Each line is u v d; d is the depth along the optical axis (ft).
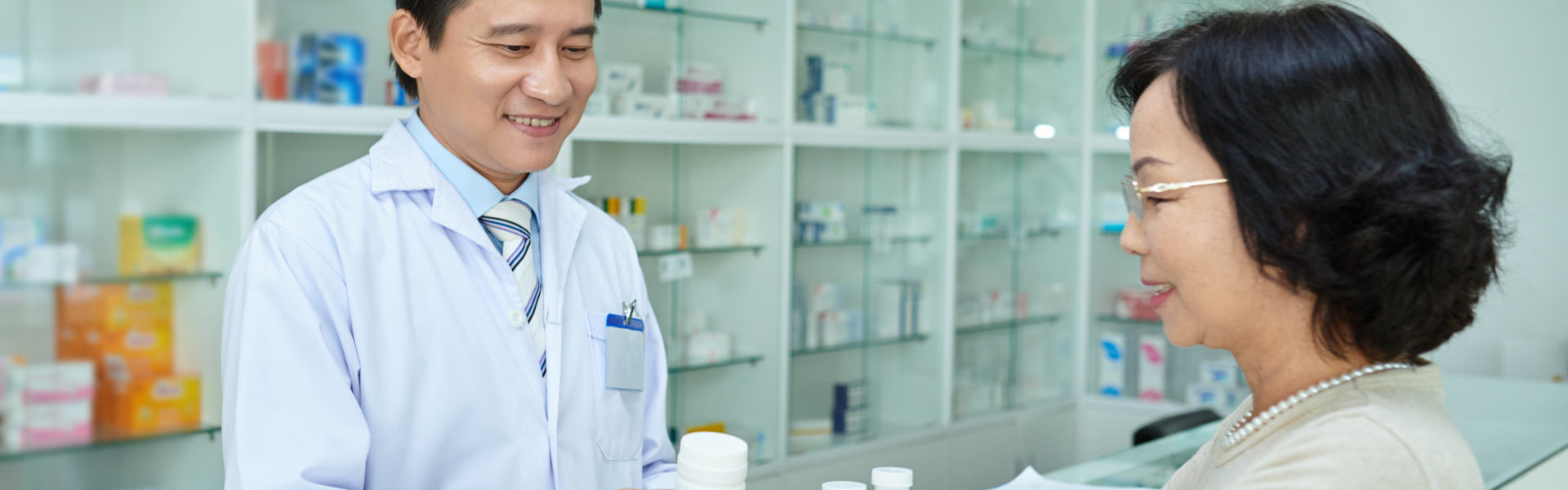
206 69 7.57
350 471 4.06
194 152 7.68
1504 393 7.39
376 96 8.52
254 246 4.15
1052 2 14.49
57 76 7.43
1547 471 5.69
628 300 5.34
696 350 11.05
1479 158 2.16
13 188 7.31
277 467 3.95
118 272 7.65
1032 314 14.70
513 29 4.06
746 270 11.29
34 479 7.52
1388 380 2.18
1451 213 2.03
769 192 11.10
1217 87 2.16
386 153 4.54
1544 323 12.76
